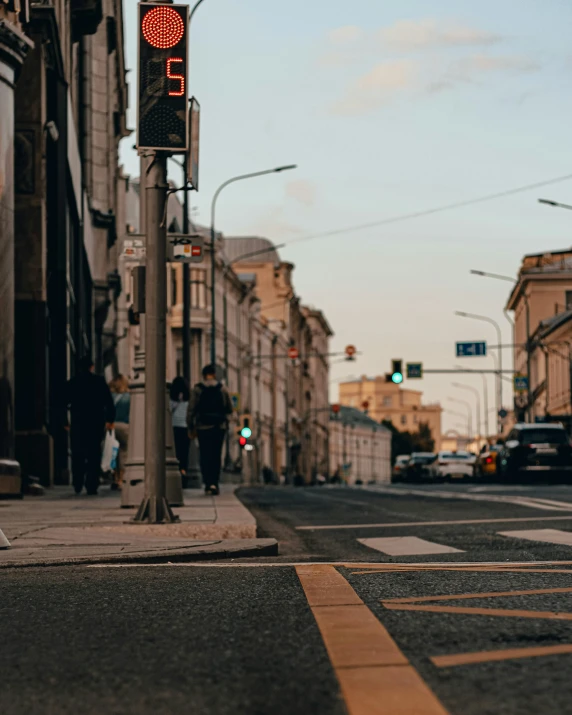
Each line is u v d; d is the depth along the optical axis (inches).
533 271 3540.8
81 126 1642.5
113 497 754.2
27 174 902.4
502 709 133.3
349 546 406.3
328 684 148.8
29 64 904.3
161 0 419.5
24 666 168.1
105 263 1701.5
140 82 416.5
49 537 393.1
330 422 6417.3
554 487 1224.2
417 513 613.9
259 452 3769.7
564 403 2997.0
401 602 226.2
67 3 1273.4
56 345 1056.2
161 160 438.3
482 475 2060.8
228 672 159.5
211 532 423.8
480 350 2564.0
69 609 227.5
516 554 344.8
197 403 858.1
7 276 700.0
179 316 2960.1
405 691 141.5
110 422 797.9
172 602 235.1
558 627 191.3
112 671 162.7
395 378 2165.4
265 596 242.2
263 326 3922.2
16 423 888.3
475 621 198.7
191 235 534.0
